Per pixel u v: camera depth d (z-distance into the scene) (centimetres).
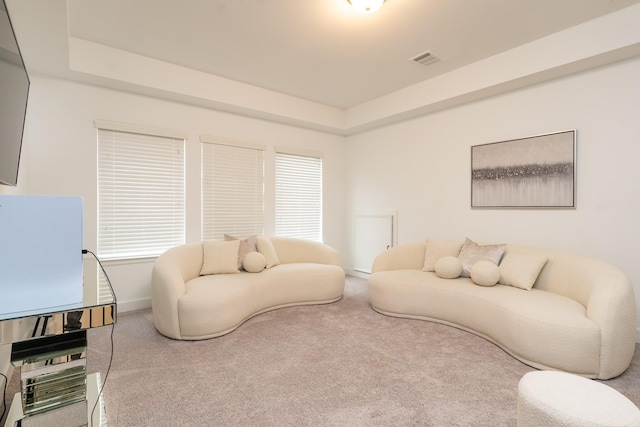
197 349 246
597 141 285
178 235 379
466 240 341
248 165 435
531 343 218
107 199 334
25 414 141
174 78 344
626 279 212
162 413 168
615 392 128
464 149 384
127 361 226
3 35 139
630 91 268
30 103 293
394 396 185
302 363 224
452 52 319
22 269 109
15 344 136
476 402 179
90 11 250
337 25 271
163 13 253
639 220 265
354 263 530
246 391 189
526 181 330
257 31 280
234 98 387
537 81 317
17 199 110
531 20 264
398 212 462
